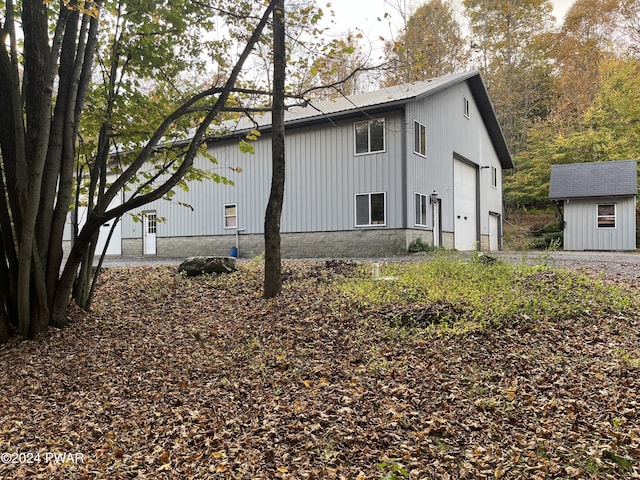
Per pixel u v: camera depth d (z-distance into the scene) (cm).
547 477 322
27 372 571
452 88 1914
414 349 566
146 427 436
